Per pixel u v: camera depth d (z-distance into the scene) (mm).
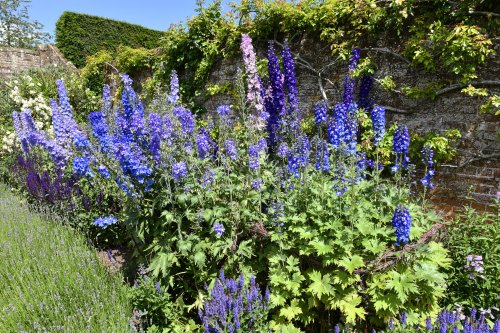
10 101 9508
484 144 4352
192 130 3555
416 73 4766
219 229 3018
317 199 3201
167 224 3314
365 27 5023
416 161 4805
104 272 3604
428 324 2572
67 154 5133
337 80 5508
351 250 2969
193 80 7652
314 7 5531
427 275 2791
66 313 2883
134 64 9070
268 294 2703
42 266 3439
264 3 6023
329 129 3617
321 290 2838
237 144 3889
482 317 2504
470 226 3590
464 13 4297
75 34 13102
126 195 3467
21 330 2619
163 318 2975
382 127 3457
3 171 7496
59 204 4938
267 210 3324
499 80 4168
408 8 4645
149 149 3355
